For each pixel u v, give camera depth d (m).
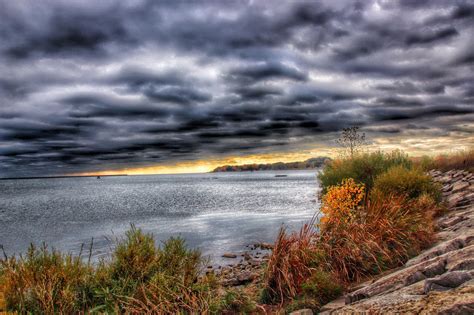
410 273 4.62
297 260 6.19
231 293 5.93
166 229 17.23
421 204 10.22
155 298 5.61
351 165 17.11
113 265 7.04
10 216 25.42
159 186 88.25
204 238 14.72
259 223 18.14
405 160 18.00
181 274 6.79
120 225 19.22
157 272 6.58
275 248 6.55
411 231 7.14
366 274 6.29
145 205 31.59
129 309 5.24
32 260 6.51
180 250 7.67
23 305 5.28
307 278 5.87
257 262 10.13
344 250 6.58
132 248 7.16
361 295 4.70
